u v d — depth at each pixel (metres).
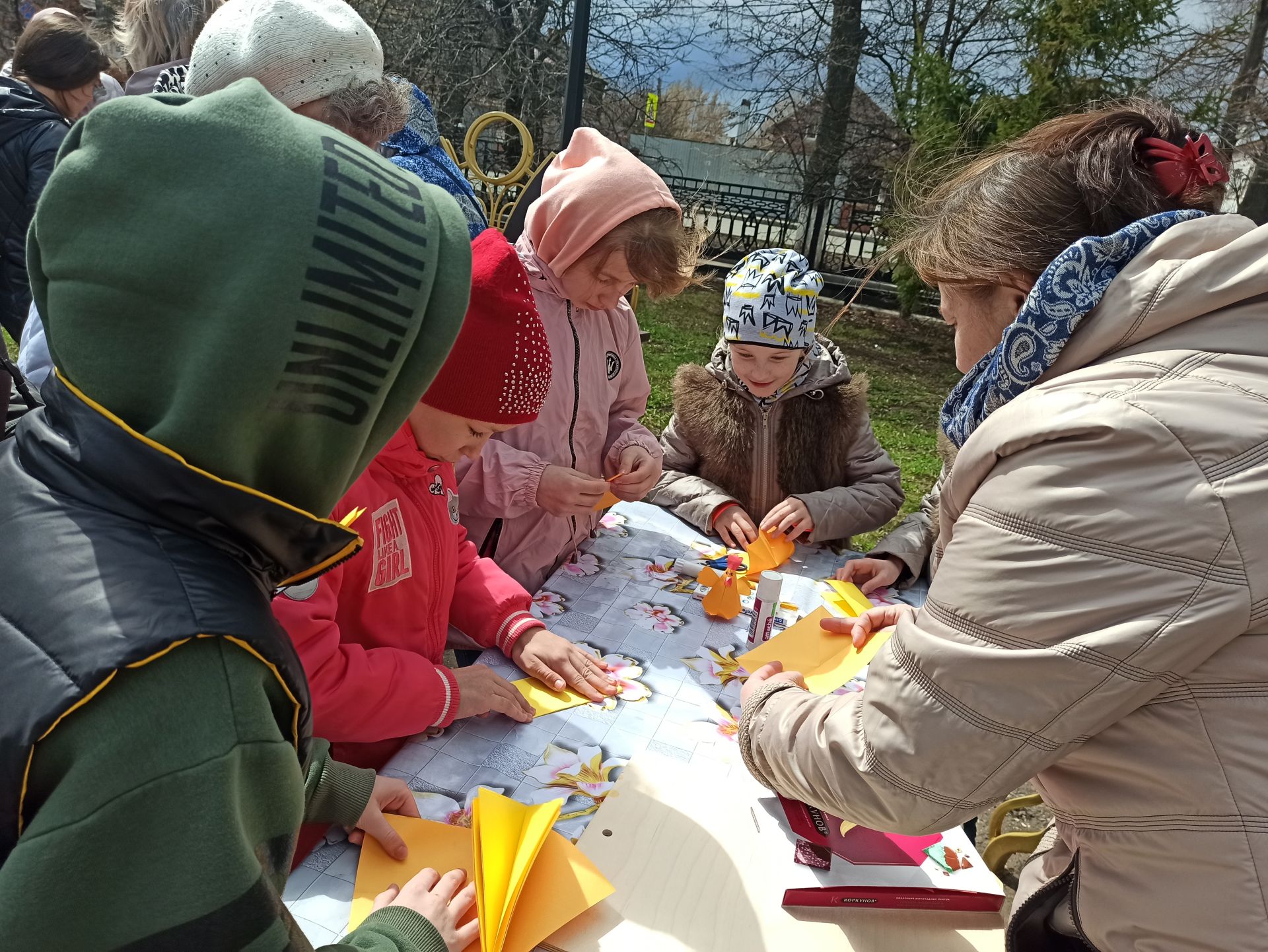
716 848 1.14
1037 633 0.79
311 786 1.01
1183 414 0.76
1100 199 0.91
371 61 1.62
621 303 2.10
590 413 1.98
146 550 0.52
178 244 0.48
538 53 9.09
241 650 0.53
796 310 2.08
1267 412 0.76
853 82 9.05
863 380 2.30
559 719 1.37
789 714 1.09
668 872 1.09
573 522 1.94
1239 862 0.76
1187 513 0.74
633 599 1.78
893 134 8.91
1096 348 0.85
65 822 0.47
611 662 1.55
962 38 8.12
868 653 1.54
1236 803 0.76
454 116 9.35
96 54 3.04
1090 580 0.77
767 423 2.26
